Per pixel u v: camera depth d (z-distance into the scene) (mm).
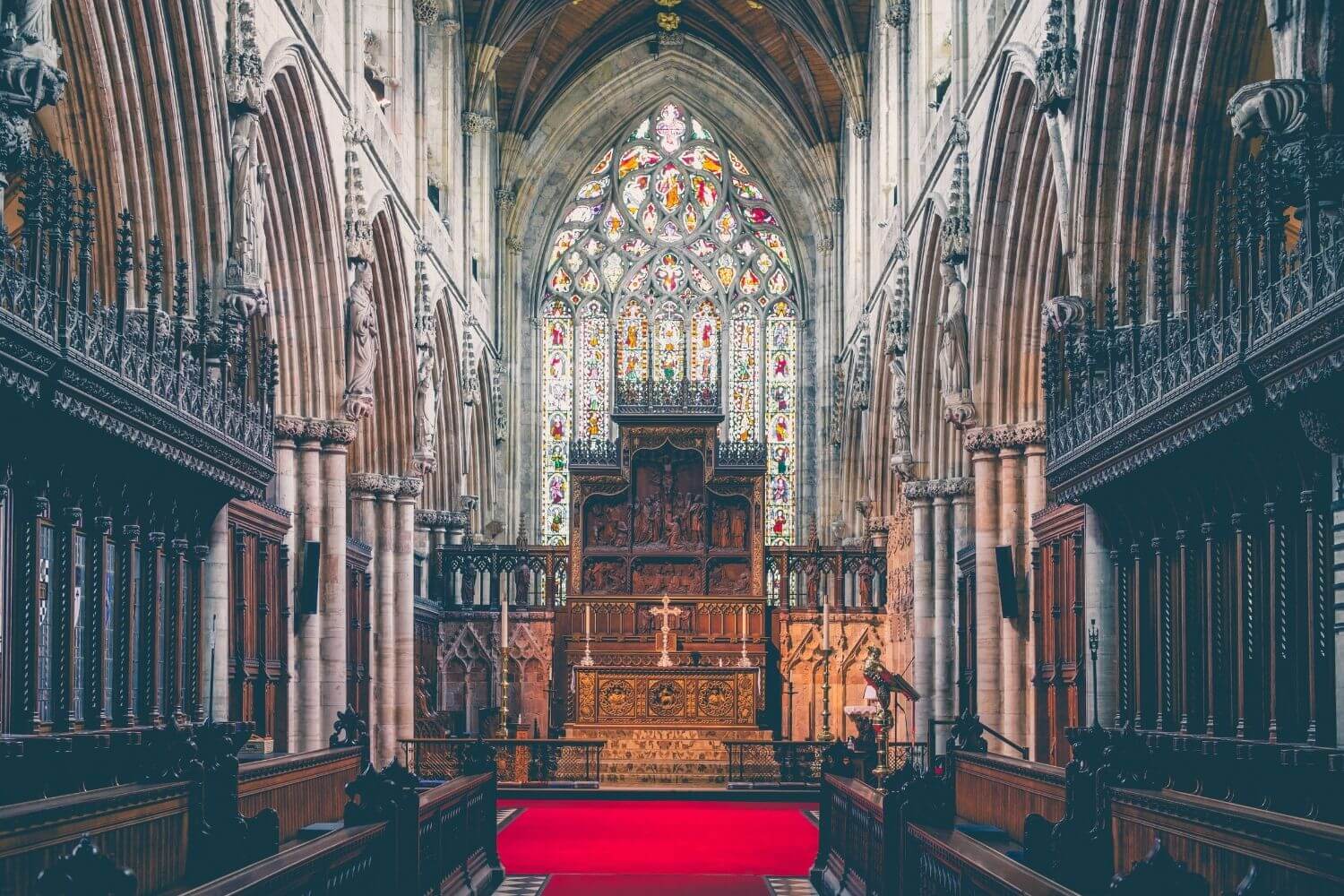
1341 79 11750
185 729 13469
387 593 29938
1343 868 7957
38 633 13969
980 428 25281
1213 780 14156
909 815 12109
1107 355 17406
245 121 19953
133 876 6590
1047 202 23594
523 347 48188
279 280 24047
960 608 28781
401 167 30672
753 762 30141
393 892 11984
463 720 35500
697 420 37875
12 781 12828
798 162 47750
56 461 14008
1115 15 18516
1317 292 10805
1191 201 18578
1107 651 18562
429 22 32656
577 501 37781
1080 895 7258
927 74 30953
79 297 13422
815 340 47750
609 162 49406
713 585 37656
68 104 18188
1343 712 12055
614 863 18844
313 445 24625
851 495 43125
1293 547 13438
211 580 18516
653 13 46062
